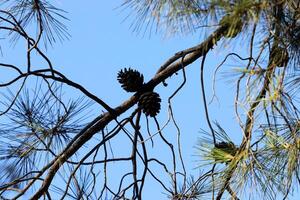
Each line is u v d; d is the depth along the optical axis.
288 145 3.29
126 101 3.80
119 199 3.71
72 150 3.78
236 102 3.20
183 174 3.71
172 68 3.76
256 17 3.03
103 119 3.79
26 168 3.79
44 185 3.75
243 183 3.34
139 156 3.74
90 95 3.76
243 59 3.21
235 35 3.10
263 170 3.34
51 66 3.69
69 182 3.69
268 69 3.17
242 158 3.36
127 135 3.79
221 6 3.03
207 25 3.09
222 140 3.51
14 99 3.70
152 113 3.76
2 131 3.77
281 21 3.09
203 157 3.48
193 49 3.67
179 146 3.68
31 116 3.79
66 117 3.80
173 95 3.67
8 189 3.73
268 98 3.17
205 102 3.52
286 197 3.30
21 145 3.79
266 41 3.12
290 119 3.24
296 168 3.29
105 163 3.73
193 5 3.13
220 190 3.39
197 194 3.61
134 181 3.71
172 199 3.70
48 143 3.77
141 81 3.79
